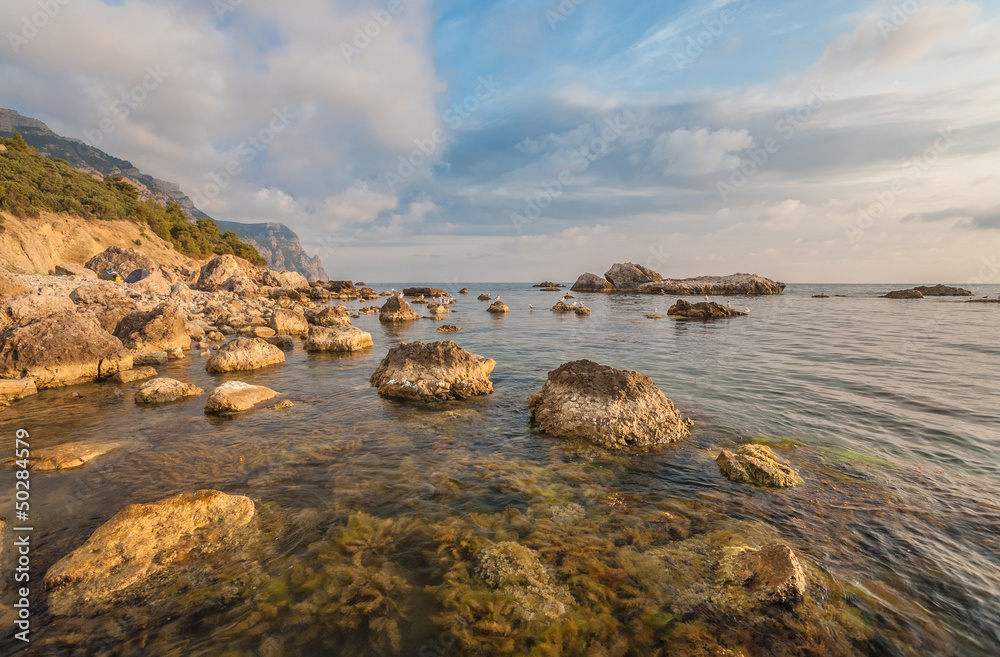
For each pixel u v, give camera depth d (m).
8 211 60.12
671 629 4.48
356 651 4.18
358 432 10.59
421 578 5.22
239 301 45.38
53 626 4.44
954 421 10.98
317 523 6.41
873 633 4.45
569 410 10.76
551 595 4.95
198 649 4.20
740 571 5.23
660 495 7.38
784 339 26.45
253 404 12.64
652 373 16.72
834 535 6.15
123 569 5.21
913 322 36.12
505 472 8.30
